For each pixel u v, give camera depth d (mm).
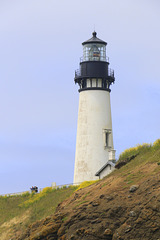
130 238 77875
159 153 100375
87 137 155750
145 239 76938
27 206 146000
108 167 137125
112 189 91188
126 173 97812
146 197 81938
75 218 87188
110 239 81125
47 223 91375
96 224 83688
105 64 159625
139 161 107125
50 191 153000
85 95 158500
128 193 86250
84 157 155000
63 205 102312
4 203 160000
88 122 156625
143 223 78188
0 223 137000
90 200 91688
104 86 159750
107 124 157625
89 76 157750
